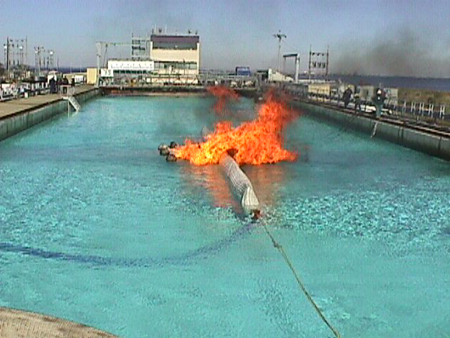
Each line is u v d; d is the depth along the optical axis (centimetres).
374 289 714
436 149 1708
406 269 780
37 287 711
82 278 740
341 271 770
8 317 388
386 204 1127
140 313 645
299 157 1700
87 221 989
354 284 728
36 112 2397
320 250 850
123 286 716
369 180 1366
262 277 747
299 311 652
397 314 649
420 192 1239
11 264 785
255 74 5606
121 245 867
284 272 764
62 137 2123
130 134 2270
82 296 688
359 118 2389
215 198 1155
